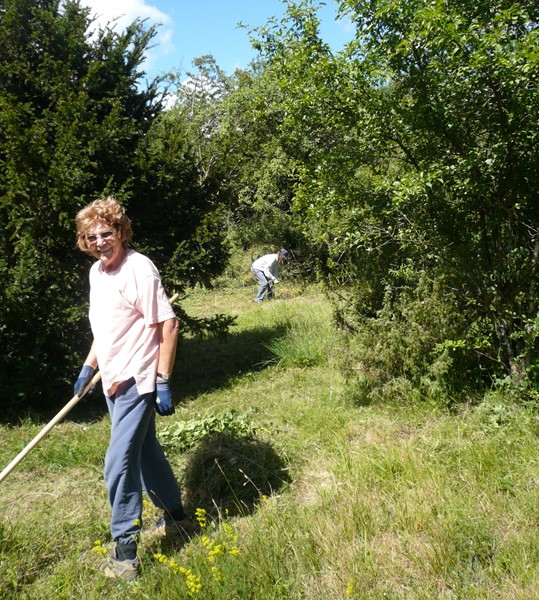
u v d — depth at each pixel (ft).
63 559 11.62
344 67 17.19
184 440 15.85
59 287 21.18
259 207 61.36
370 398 18.25
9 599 10.23
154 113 25.93
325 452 15.08
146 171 22.84
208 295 51.37
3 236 20.57
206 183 25.46
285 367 25.07
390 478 13.04
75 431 19.34
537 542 10.32
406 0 15.43
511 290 16.10
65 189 20.25
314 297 44.88
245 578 10.08
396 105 16.57
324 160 18.66
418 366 17.60
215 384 24.04
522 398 15.74
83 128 21.36
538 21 15.21
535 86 14.66
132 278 10.96
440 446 14.42
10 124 20.03
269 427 16.93
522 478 12.49
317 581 10.13
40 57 22.41
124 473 10.77
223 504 13.26
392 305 18.70
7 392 20.62
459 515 11.38
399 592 9.73
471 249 16.47
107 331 10.96
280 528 11.55
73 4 23.70
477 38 14.47
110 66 23.94
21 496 14.44
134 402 10.88
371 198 18.12
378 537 11.13
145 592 10.13
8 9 22.33
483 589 9.47
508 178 15.78
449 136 16.25
